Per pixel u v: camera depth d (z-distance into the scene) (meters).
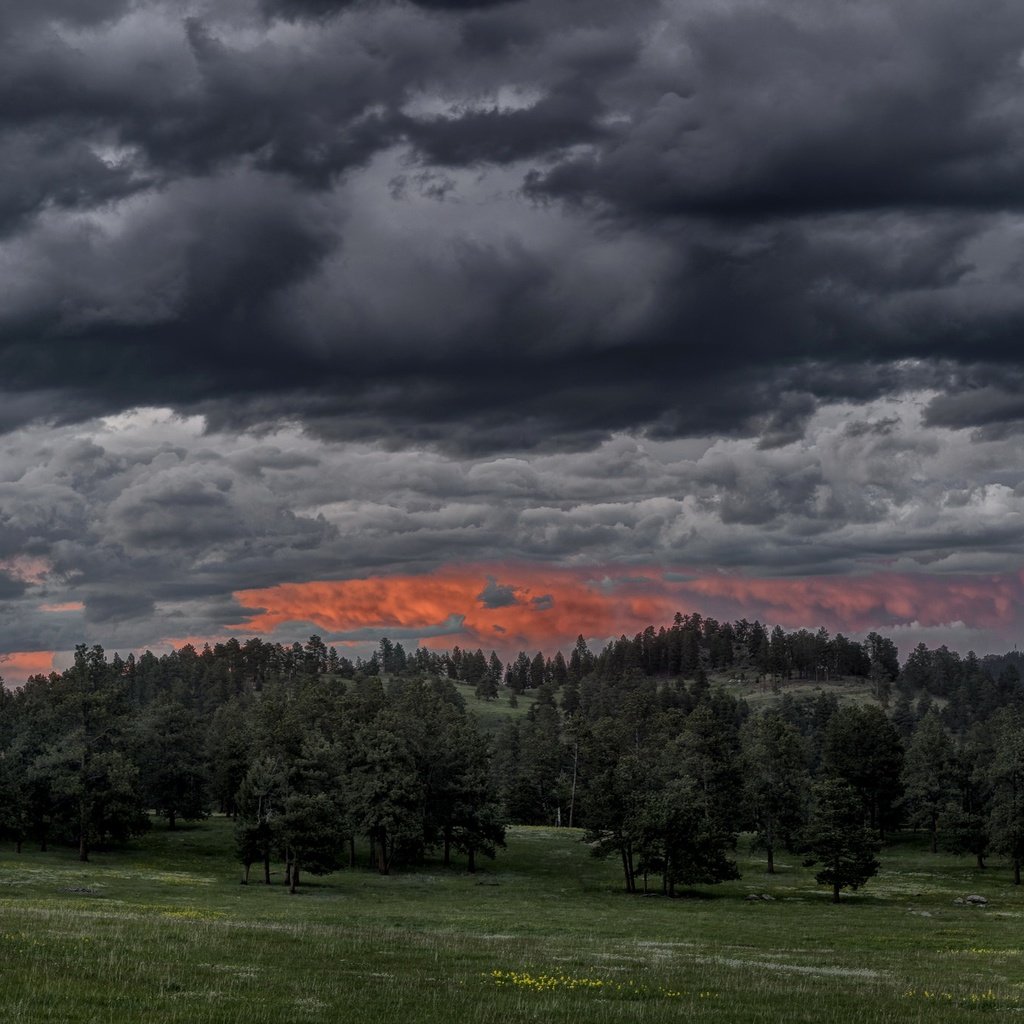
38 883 87.81
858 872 105.62
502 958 40.06
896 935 70.25
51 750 126.00
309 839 103.56
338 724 167.50
